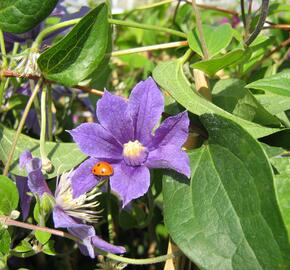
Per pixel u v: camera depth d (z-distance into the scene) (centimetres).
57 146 14
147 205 18
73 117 23
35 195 12
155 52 26
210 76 15
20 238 15
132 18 29
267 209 10
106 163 12
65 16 17
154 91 12
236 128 11
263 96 15
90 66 13
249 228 11
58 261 18
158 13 28
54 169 13
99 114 12
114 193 18
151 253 18
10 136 14
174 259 13
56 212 12
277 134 13
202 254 11
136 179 12
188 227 11
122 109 12
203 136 14
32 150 14
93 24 13
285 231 10
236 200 11
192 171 12
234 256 11
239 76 17
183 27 23
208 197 12
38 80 14
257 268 10
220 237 11
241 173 11
